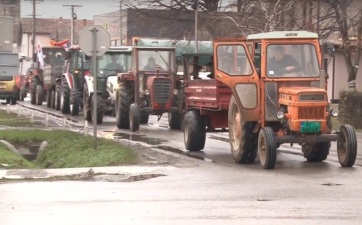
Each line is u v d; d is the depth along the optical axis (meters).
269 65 44.78
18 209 29.75
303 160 47.97
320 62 45.03
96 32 50.84
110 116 97.44
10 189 35.72
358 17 95.31
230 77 45.62
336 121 81.56
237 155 46.22
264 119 44.50
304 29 81.81
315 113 42.66
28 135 61.97
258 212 28.72
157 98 72.06
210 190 34.94
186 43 93.62
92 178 40.03
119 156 47.69
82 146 53.56
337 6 91.25
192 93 54.81
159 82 72.06
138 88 73.31
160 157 48.59
